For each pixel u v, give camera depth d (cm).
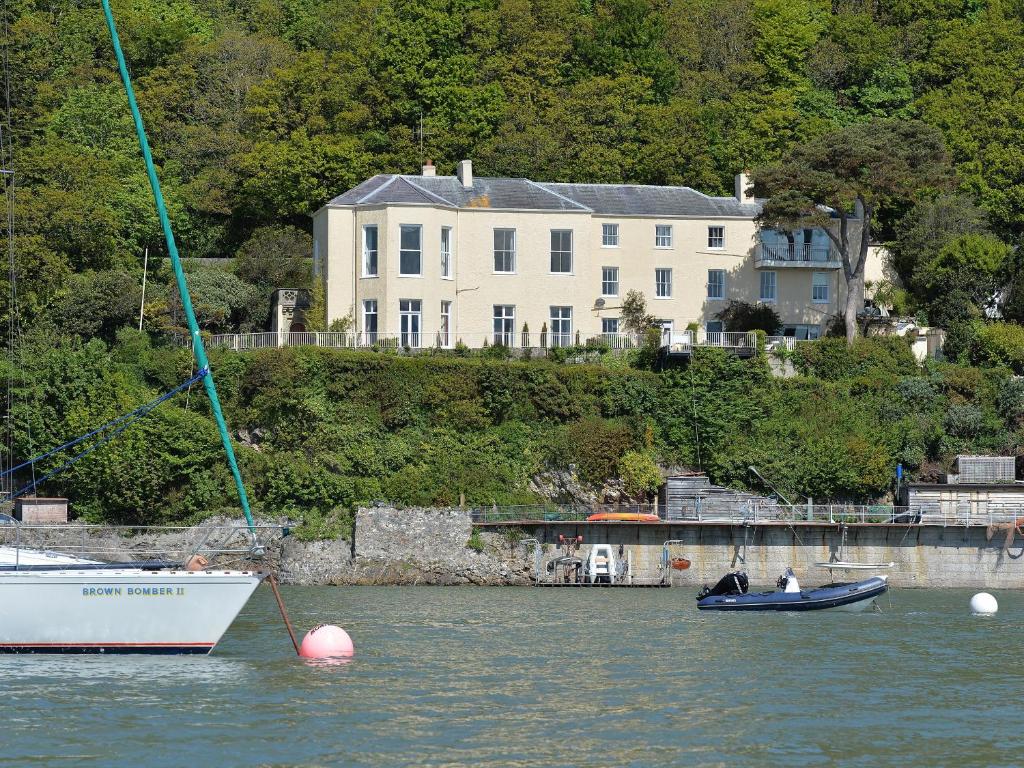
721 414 15925
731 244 18462
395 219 16925
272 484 14400
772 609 11650
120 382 15012
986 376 16875
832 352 16900
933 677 8431
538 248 17638
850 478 15188
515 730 6894
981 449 16150
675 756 6488
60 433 14412
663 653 9206
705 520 14250
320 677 8131
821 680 8281
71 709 7175
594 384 15962
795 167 17325
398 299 16875
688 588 13738
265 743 6588
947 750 6638
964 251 18450
